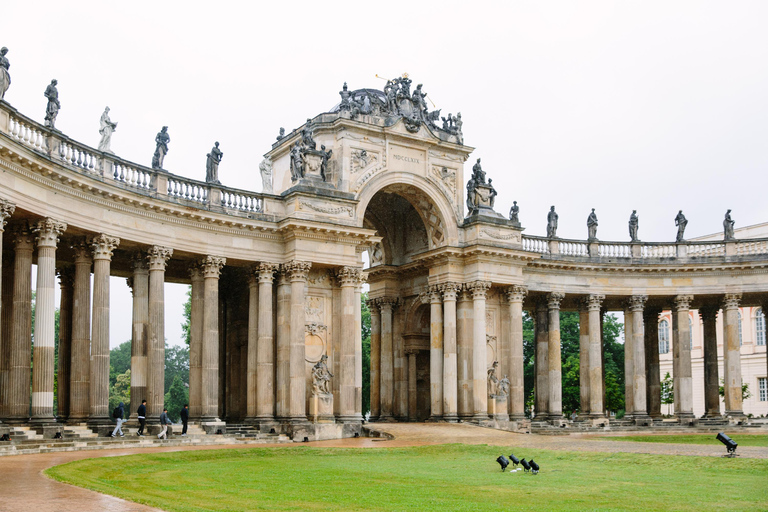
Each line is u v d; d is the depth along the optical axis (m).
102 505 25.38
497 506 28.83
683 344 91.44
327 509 27.41
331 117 78.00
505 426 80.12
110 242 59.75
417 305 88.38
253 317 72.00
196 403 67.56
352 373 73.00
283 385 70.94
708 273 92.56
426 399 91.75
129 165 62.59
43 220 53.75
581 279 91.06
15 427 51.00
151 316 63.38
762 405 134.00
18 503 25.27
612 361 142.62
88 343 59.75
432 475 40.09
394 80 81.31
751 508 28.58
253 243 70.88
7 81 50.62
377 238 75.75
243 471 41.25
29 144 53.28
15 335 53.28
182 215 65.62
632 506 29.03
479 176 84.31
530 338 144.25
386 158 78.69
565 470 42.47
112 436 56.78
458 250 81.81
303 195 72.00
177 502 27.56
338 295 74.75
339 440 66.69
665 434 77.94
